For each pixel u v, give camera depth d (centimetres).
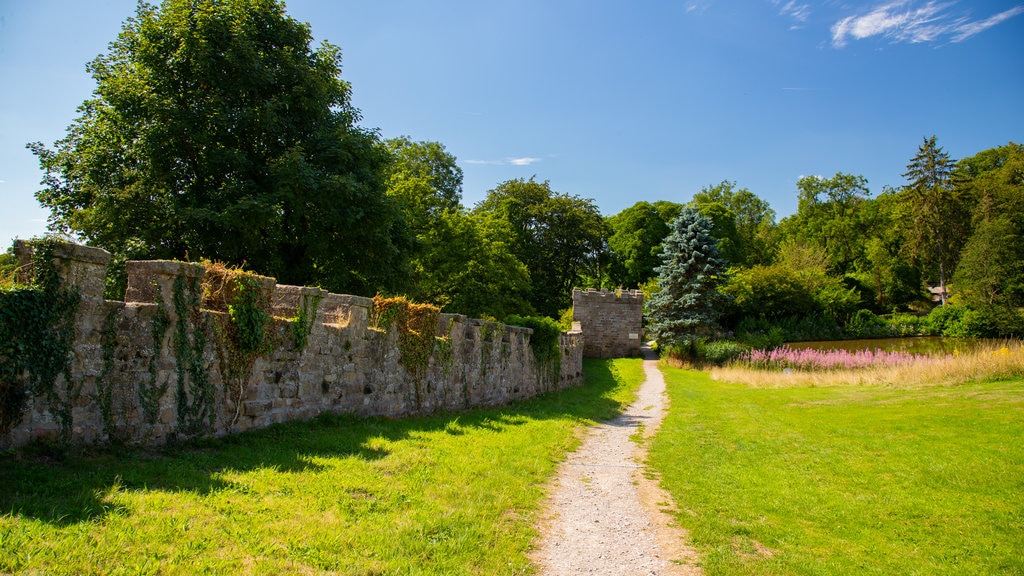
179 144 1692
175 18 1677
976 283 4531
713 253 3638
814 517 721
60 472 571
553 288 5578
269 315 915
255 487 602
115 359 696
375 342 1170
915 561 580
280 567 437
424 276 3219
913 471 916
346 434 934
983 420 1230
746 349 3375
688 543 633
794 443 1195
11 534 409
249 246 1745
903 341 4338
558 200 5447
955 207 5294
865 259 6588
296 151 1673
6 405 588
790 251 6003
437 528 577
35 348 615
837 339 4641
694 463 1030
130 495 527
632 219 5875
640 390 2455
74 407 650
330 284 1908
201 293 811
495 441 1076
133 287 757
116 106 1653
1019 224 4775
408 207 3159
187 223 1673
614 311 4169
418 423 1161
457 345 1474
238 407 852
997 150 6350
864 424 1334
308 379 998
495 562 527
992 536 648
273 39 1881
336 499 604
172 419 757
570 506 752
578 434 1330
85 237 1764
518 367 1877
